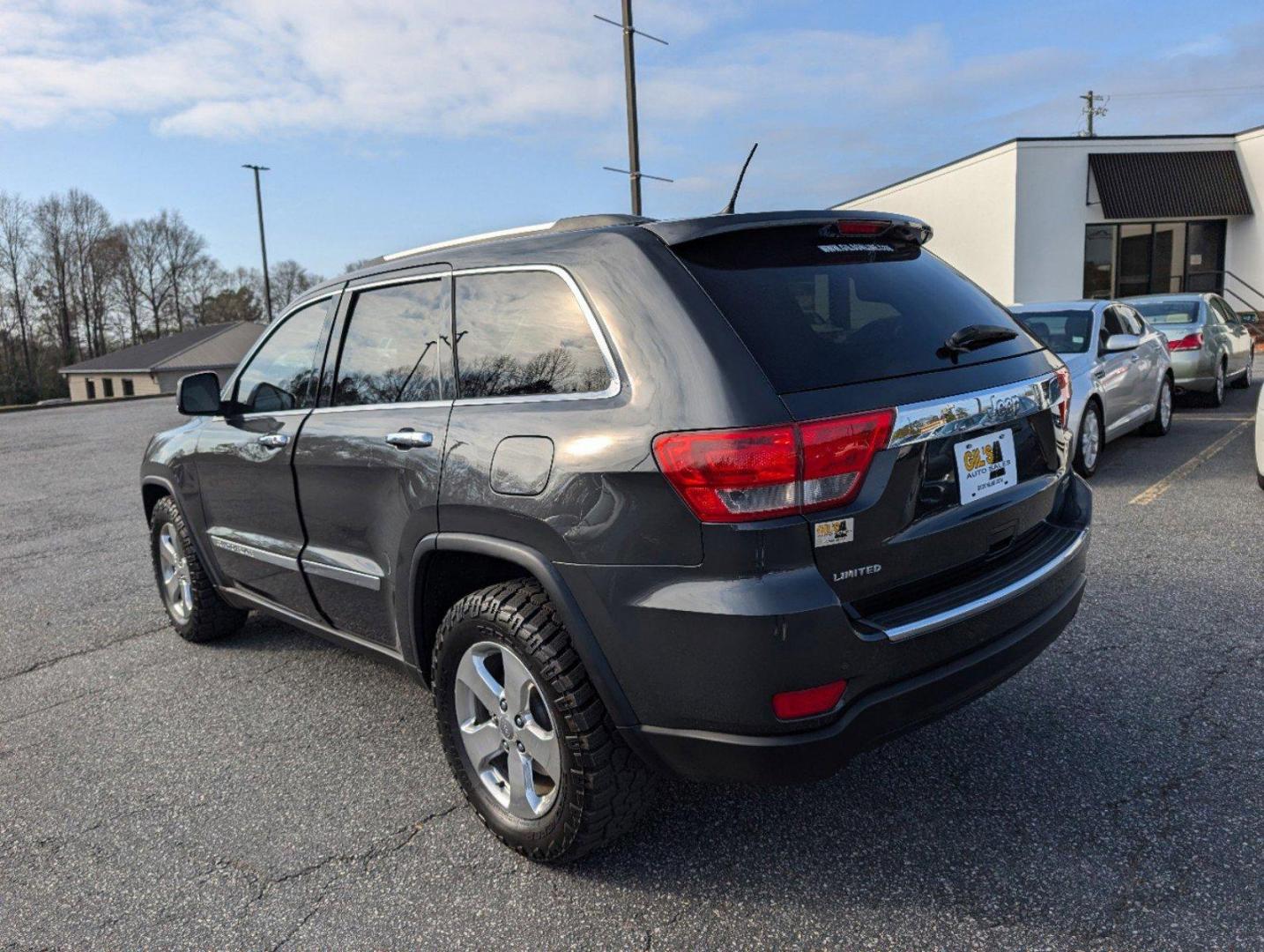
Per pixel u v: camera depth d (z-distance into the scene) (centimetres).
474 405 267
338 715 378
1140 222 2367
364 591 316
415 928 241
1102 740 313
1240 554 503
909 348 241
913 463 225
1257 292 2366
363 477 303
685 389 216
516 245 274
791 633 204
